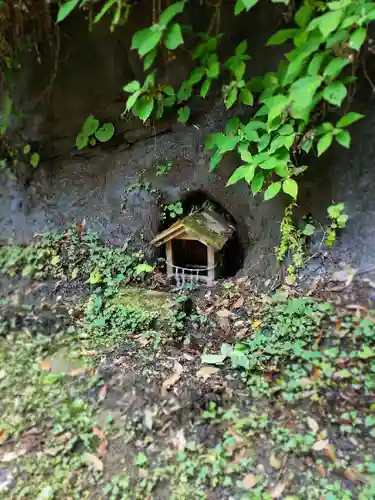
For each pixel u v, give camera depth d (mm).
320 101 1426
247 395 1405
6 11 1667
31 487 1221
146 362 1512
